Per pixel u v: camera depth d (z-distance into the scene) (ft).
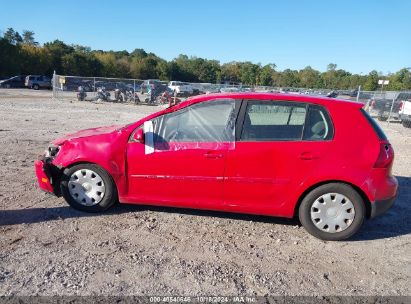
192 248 13.76
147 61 282.77
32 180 20.83
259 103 15.29
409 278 12.44
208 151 15.20
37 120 48.37
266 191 15.12
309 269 12.73
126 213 16.67
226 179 15.23
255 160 14.97
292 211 15.15
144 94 106.01
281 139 15.01
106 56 259.60
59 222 15.38
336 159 14.62
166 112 15.83
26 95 103.76
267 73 310.24
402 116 66.33
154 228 15.30
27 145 30.73
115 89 99.09
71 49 248.32
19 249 12.97
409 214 18.54
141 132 15.56
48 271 11.67
